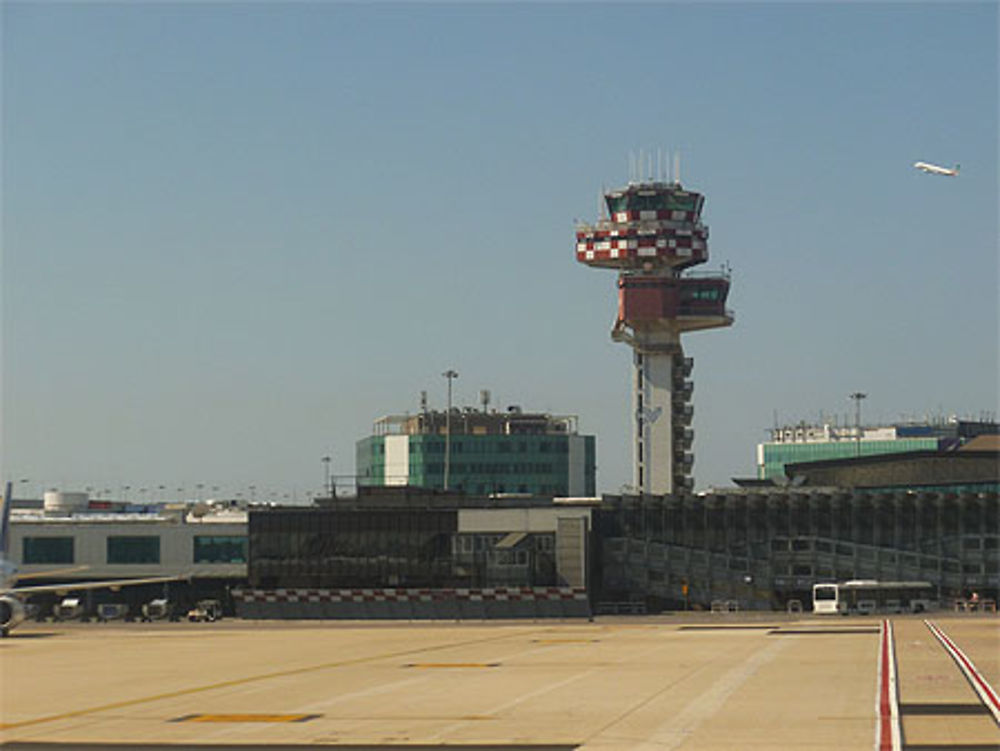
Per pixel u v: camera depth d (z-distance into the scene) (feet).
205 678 218.18
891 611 472.44
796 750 120.37
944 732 131.44
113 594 624.59
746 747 123.13
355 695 181.78
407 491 569.64
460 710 159.63
